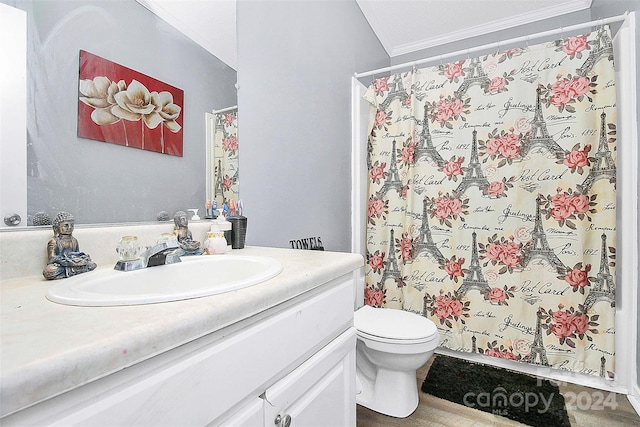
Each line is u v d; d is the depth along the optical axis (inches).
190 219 43.6
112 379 14.4
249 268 34.8
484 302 74.8
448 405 58.4
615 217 63.6
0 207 26.5
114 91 34.8
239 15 50.9
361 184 90.0
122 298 19.6
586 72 65.7
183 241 39.0
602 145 64.4
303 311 27.2
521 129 71.3
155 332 15.6
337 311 33.1
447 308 78.8
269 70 57.1
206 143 45.8
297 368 26.7
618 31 65.4
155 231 37.9
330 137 77.7
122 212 35.5
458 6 95.3
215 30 46.8
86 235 31.3
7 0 26.8
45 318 17.2
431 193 80.8
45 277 26.9
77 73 31.6
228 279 36.0
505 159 72.8
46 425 12.4
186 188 43.0
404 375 57.4
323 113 74.7
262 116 55.6
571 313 67.0
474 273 75.9
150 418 15.8
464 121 76.9
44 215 29.2
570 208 67.1
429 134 81.0
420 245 82.0
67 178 30.8
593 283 65.3
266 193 56.5
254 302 21.2
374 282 89.0
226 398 19.7
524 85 71.1
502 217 73.2
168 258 32.4
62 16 30.4
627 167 62.4
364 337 56.2
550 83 68.8
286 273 27.6
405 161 83.7
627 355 62.0
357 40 93.3
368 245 90.4
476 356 77.1
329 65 77.3
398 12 98.2
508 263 72.6
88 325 16.0
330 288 32.5
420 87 82.3
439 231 79.8
